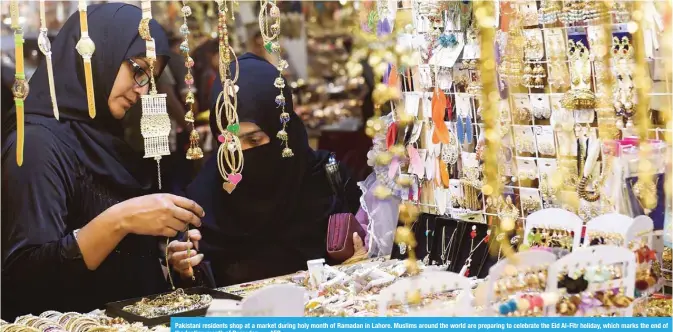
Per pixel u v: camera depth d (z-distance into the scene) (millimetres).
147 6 2875
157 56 3686
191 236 3734
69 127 3490
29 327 2613
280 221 4074
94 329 2617
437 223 3332
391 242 3740
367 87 4383
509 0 2930
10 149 3408
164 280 3797
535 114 3004
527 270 2369
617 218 2707
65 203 3439
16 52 2389
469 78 3131
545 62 2936
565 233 2869
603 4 2654
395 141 3459
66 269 3367
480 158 3082
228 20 4004
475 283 2932
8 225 3393
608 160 2811
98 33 3506
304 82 4270
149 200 3424
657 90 2797
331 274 3158
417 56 3201
